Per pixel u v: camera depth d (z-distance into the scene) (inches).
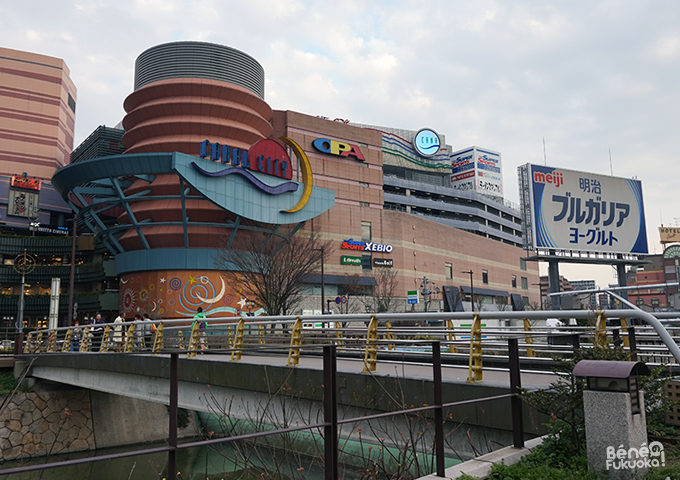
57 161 3617.1
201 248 1875.0
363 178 2731.3
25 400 1101.1
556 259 1456.7
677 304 2135.8
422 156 4355.3
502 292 3826.3
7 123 3481.8
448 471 254.2
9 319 2787.9
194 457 927.7
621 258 1547.7
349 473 382.6
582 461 255.9
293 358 545.6
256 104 2087.8
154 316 1844.2
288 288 1530.5
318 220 2491.4
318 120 2620.6
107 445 1141.7
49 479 844.6
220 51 2052.2
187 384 659.4
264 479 356.8
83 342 1055.0
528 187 1451.8
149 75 2041.1
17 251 2930.6
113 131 2719.0
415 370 516.7
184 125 1937.7
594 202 1526.8
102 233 1993.1
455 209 3971.5
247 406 557.3
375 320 500.4
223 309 1870.1
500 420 353.4
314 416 476.1
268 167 1925.4
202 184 1738.4
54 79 3693.4
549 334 332.8
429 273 3011.8
